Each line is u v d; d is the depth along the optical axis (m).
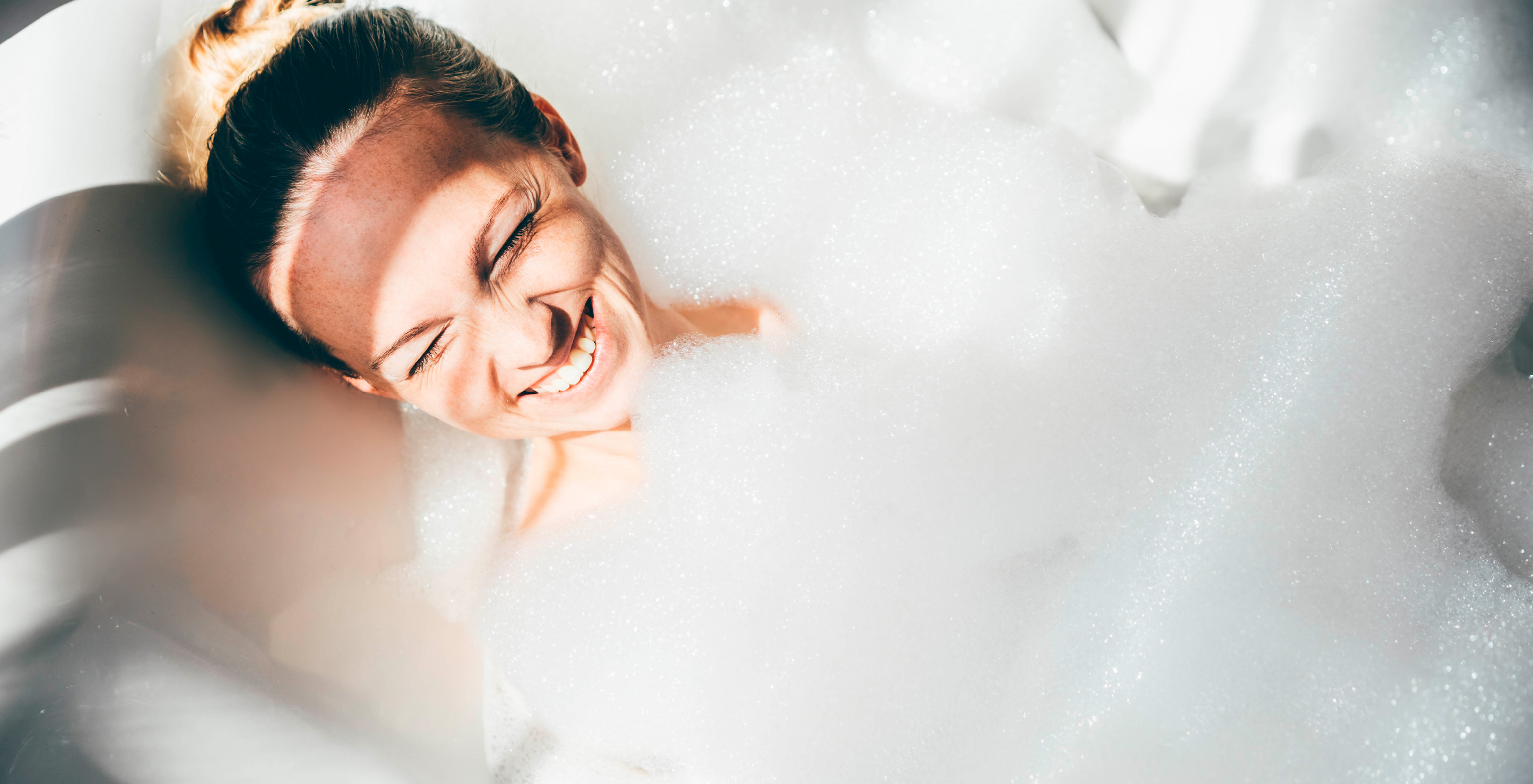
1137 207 0.87
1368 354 0.77
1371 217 0.79
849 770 0.75
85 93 0.69
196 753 0.53
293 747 0.58
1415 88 0.85
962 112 0.93
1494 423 0.78
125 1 0.73
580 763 0.78
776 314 0.92
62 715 0.50
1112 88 0.96
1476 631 0.71
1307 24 0.87
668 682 0.79
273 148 0.61
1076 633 0.76
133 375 0.63
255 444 0.70
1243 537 0.76
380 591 0.76
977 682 0.75
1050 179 0.88
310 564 0.70
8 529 0.54
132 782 0.50
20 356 0.60
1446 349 0.76
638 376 0.79
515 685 0.80
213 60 0.73
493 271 0.64
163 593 0.58
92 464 0.58
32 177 0.65
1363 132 0.88
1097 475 0.79
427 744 0.70
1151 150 0.97
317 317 0.66
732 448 0.84
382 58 0.63
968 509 0.80
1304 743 0.71
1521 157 0.82
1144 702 0.74
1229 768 0.71
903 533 0.81
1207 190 0.91
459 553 0.87
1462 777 0.68
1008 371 0.84
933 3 0.94
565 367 0.74
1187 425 0.79
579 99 0.97
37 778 0.48
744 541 0.82
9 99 0.67
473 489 0.90
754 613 0.80
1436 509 0.74
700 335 0.87
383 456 0.82
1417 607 0.72
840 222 0.93
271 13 0.73
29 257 0.63
